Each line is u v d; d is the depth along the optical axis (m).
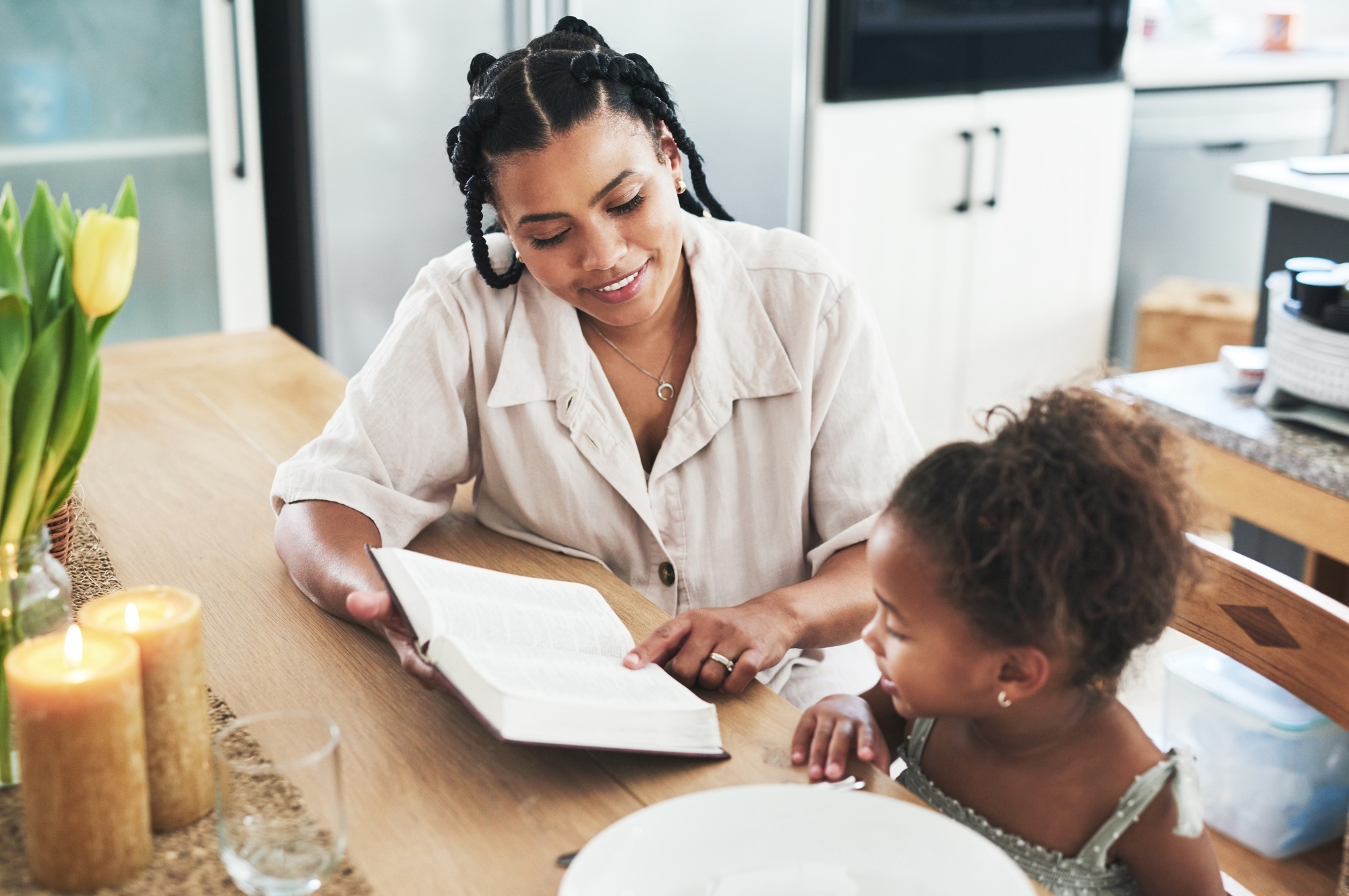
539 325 1.27
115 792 0.74
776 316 1.28
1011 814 0.92
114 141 2.58
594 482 1.28
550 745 0.83
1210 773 1.53
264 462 1.46
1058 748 0.89
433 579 0.97
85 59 2.51
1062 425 0.83
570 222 1.12
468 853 0.81
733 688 1.00
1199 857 0.87
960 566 0.80
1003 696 0.84
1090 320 3.59
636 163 1.12
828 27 2.98
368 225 2.75
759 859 0.75
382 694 0.99
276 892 0.75
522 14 2.71
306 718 0.77
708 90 2.90
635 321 1.21
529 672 0.88
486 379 1.29
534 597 1.04
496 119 1.11
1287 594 0.97
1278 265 2.21
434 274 1.30
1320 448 1.64
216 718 0.95
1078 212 3.44
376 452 1.25
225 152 2.67
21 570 0.81
